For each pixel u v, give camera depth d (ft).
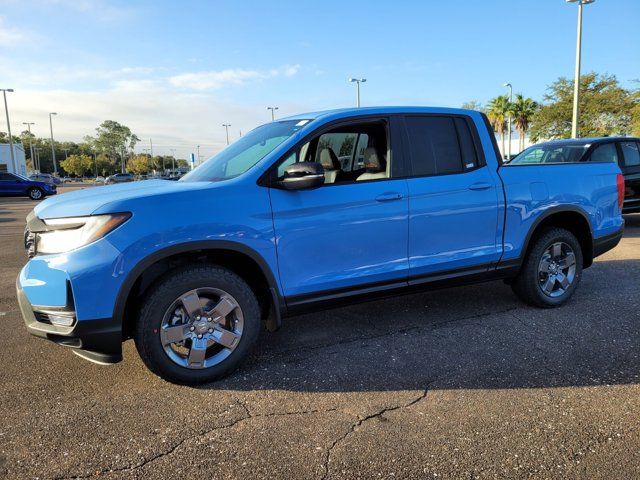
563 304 15.76
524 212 14.52
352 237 12.10
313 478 7.57
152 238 10.03
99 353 10.06
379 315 15.24
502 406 9.59
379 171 13.07
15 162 196.44
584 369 11.12
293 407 9.77
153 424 9.21
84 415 9.57
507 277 14.82
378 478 7.54
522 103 176.45
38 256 10.20
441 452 8.14
